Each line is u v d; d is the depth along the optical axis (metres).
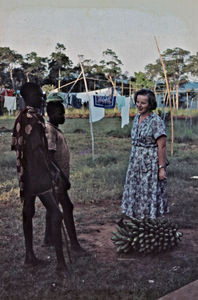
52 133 3.55
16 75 10.19
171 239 3.82
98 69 11.73
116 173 7.74
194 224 4.74
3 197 5.86
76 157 9.97
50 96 3.70
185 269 3.38
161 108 17.36
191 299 2.56
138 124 3.89
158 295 2.89
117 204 5.73
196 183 6.99
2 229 4.45
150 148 3.81
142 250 3.70
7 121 14.46
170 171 7.88
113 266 3.45
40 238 4.18
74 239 3.80
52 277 3.21
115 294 2.91
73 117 18.62
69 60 10.25
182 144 13.27
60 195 3.65
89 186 6.63
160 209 3.87
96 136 15.09
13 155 9.71
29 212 3.40
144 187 3.83
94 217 5.04
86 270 3.35
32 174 3.21
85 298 2.85
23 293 2.93
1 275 3.23
